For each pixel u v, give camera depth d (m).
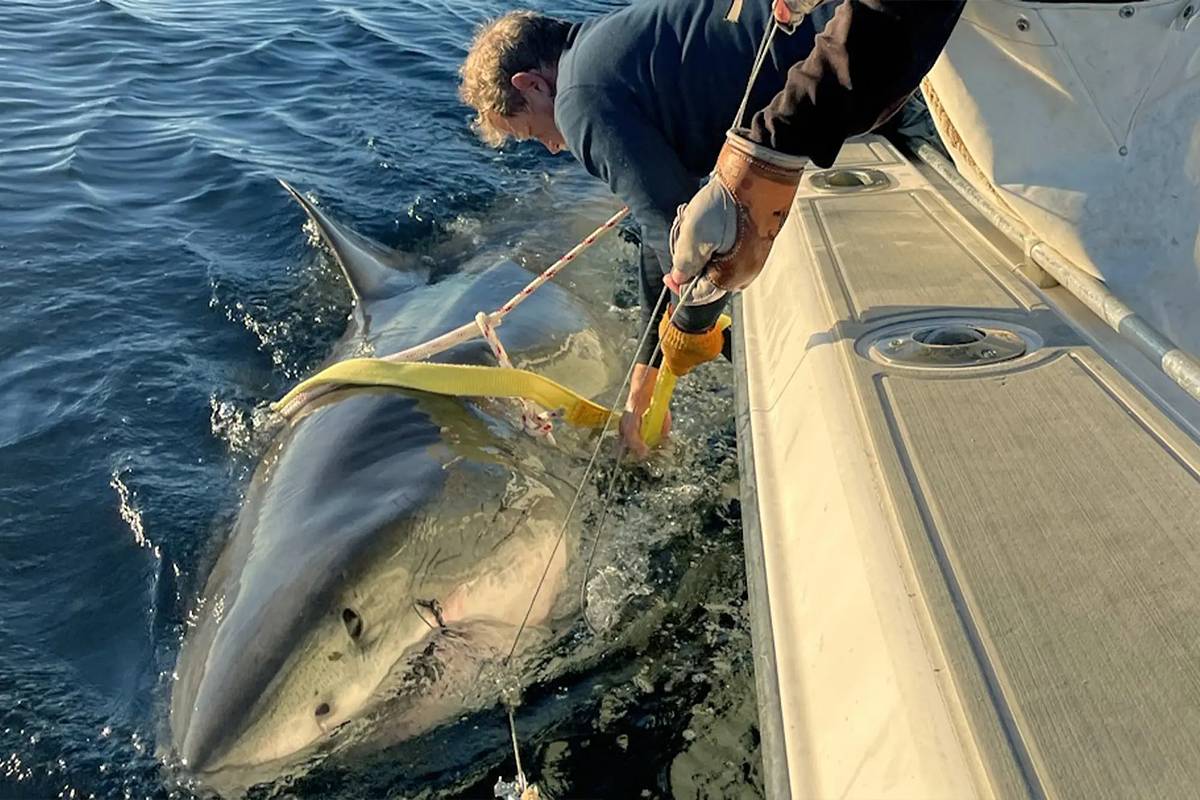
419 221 4.61
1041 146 2.00
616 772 1.96
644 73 2.26
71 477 2.85
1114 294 2.00
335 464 2.39
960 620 1.21
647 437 2.48
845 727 1.25
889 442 1.57
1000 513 1.39
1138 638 1.16
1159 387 1.67
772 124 1.55
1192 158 1.92
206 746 1.88
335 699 1.96
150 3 7.93
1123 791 0.99
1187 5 1.80
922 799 1.06
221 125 5.60
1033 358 1.78
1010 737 1.06
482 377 2.48
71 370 3.34
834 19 1.48
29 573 2.52
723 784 1.92
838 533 1.50
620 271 4.13
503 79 2.48
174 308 3.76
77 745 2.03
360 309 3.60
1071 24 1.86
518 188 5.01
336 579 2.01
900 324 1.98
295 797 1.93
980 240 2.40
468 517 2.24
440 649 2.11
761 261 1.70
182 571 2.47
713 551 2.53
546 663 2.20
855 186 2.91
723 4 2.22
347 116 5.77
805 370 1.96
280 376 3.39
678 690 2.14
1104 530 1.33
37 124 5.52
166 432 3.06
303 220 4.50
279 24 7.45
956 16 1.42
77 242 4.19
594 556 2.47
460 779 1.95
